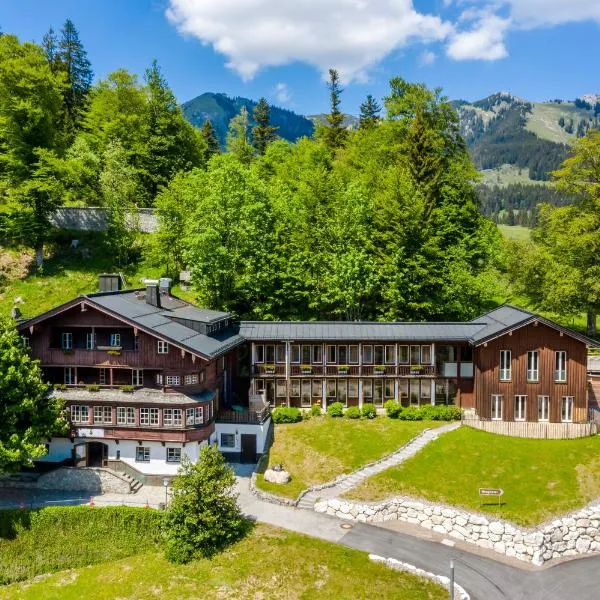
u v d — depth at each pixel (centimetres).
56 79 8531
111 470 4669
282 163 10069
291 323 5891
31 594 3622
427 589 3522
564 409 5350
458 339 5597
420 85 7962
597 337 7262
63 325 4819
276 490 4547
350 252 6425
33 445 4159
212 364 5131
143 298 5500
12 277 7656
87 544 3994
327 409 5706
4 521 4059
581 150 6838
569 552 4109
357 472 4741
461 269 6738
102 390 4784
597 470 4619
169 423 4644
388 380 5825
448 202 7419
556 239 7206
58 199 7981
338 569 3678
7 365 4275
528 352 5347
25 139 7906
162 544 3991
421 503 4338
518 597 3559
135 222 8388
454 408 5575
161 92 10300
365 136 9762
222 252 6162
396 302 6512
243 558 3775
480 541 4122
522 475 4591
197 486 3906
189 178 7981
